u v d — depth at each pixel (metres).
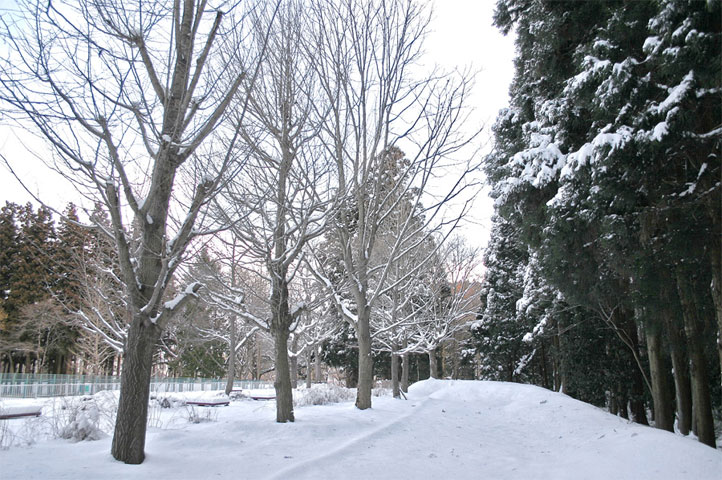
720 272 9.16
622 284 12.72
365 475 6.50
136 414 6.36
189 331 24.42
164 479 5.55
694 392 11.34
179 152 7.00
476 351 36.34
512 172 13.34
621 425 11.58
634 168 9.34
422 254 24.69
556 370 29.62
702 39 7.91
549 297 21.12
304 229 9.83
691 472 6.64
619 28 10.12
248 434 8.76
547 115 12.81
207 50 7.11
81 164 6.05
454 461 8.04
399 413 13.25
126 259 6.47
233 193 9.34
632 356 20.20
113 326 18.44
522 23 14.27
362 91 12.45
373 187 14.20
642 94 9.38
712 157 9.18
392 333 23.14
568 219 10.97
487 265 34.38
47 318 30.48
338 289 13.53
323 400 16.97
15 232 34.44
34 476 5.15
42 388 22.92
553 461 8.45
